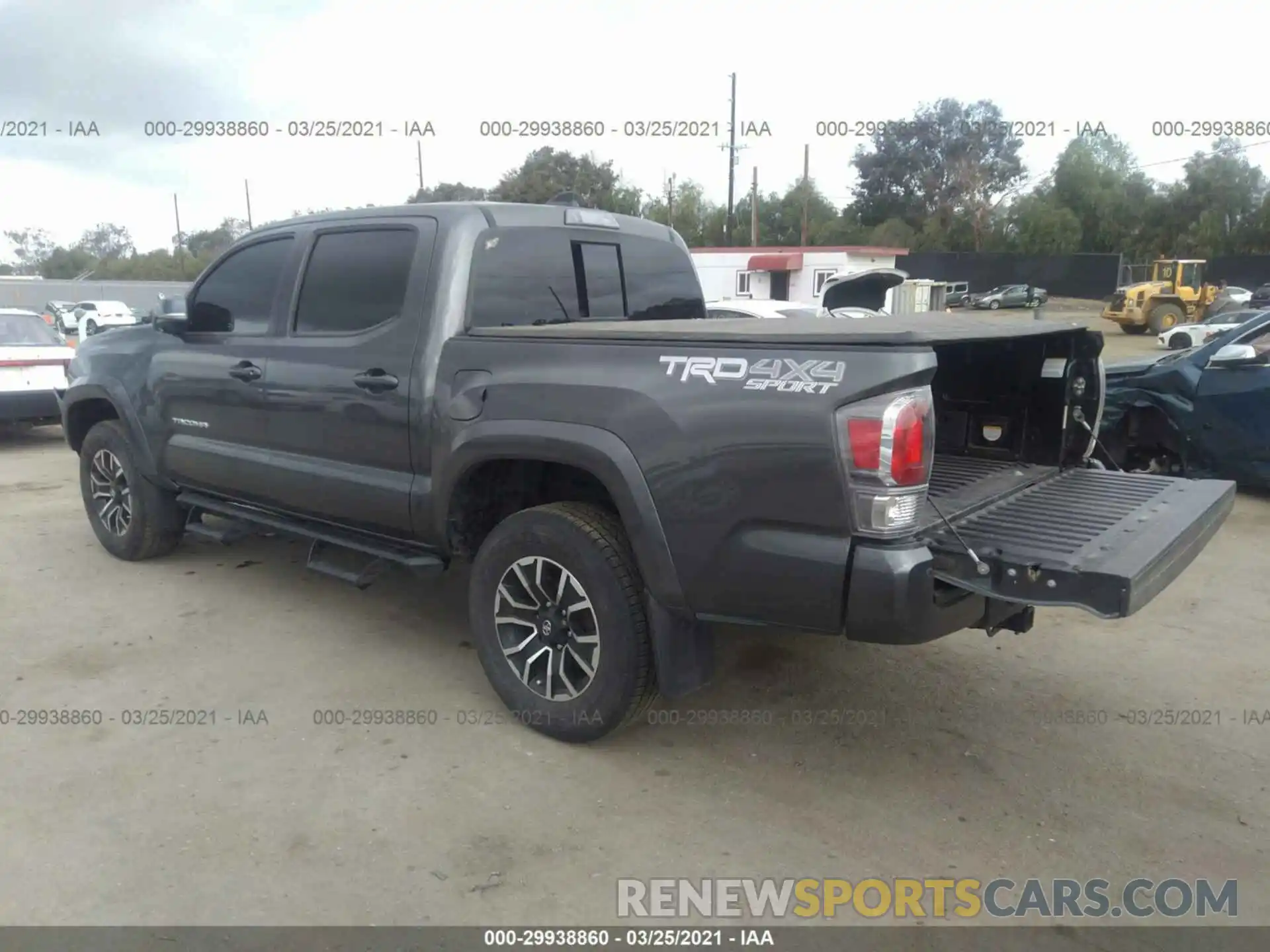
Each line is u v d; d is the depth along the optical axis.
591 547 3.26
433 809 3.10
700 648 3.28
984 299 42.28
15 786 3.21
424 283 3.74
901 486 2.69
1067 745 3.56
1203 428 7.14
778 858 2.87
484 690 4.00
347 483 4.03
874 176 63.09
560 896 2.69
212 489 4.90
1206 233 53.38
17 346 10.00
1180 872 2.82
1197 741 3.59
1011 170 61.59
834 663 4.30
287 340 4.29
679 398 2.99
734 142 42.66
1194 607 5.05
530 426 3.31
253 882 2.73
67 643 4.45
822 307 12.38
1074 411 4.02
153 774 3.30
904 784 3.29
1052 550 2.82
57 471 8.86
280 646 4.43
